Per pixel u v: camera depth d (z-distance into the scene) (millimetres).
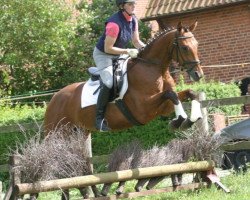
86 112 10867
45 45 23891
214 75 22328
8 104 21125
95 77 10969
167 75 10281
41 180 8703
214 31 22391
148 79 10000
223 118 13969
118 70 10305
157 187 11141
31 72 25719
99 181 9172
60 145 9211
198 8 22031
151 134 15211
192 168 10117
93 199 9242
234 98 10602
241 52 21859
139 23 26406
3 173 15789
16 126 13305
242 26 21812
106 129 10555
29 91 25406
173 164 10000
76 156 9281
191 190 10289
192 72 9875
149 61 10125
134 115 10203
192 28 10141
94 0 28172
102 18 27406
